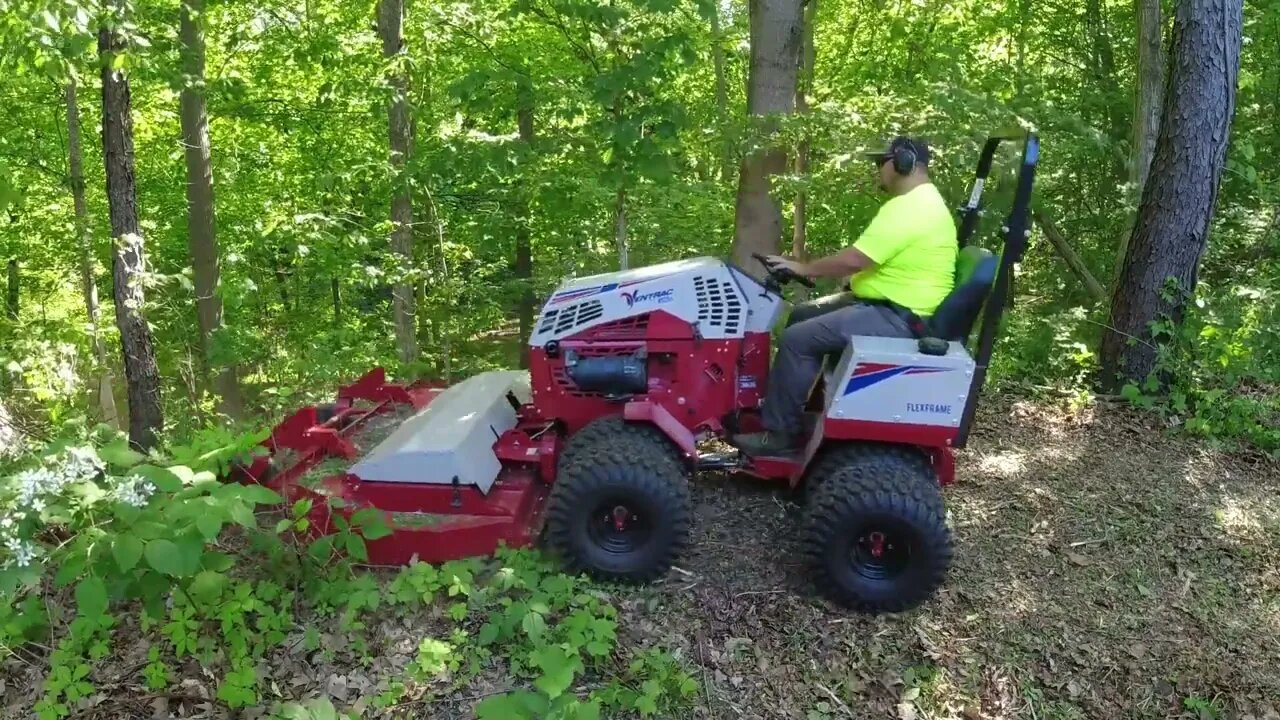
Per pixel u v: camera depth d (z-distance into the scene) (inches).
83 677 121.4
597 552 142.3
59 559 134.5
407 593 132.9
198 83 273.7
